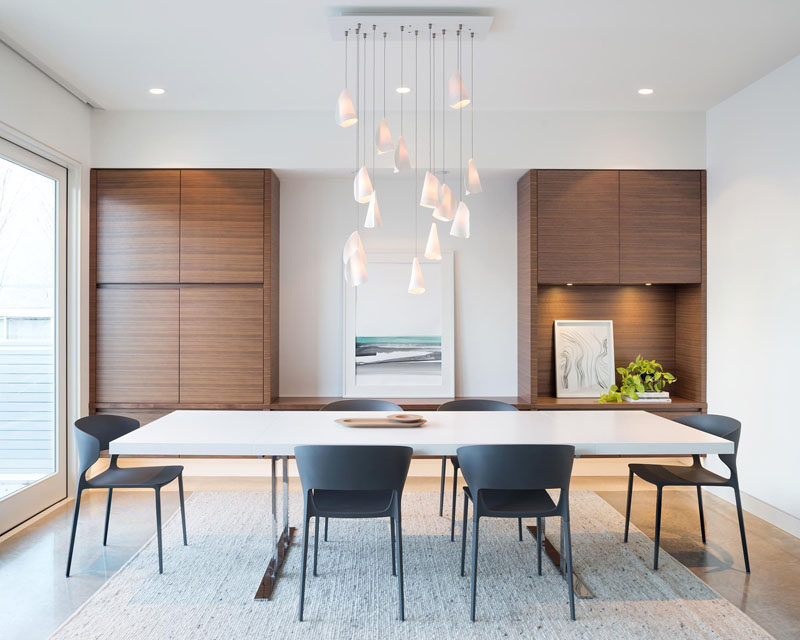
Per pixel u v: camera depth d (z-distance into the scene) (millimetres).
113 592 2910
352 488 2648
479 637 2537
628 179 4871
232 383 4840
